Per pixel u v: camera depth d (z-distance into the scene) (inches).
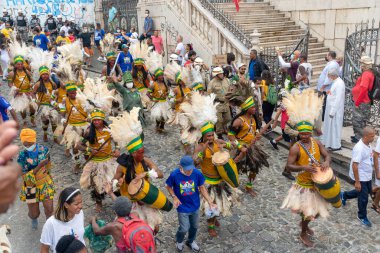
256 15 652.7
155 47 677.9
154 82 383.9
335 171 301.1
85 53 756.6
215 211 206.8
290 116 200.5
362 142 223.1
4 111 279.3
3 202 28.1
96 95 238.1
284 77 448.5
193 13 628.4
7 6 946.7
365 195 227.5
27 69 415.5
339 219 240.1
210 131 208.7
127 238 133.3
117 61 439.8
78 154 306.3
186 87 351.3
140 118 366.3
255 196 271.4
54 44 772.6
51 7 974.4
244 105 252.7
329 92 315.9
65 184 290.2
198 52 621.0
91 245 150.1
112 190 188.5
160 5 699.4
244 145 257.3
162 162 329.7
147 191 178.9
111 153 240.7
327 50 604.1
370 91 308.8
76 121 303.7
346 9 571.2
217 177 215.2
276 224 235.1
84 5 1010.7
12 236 223.6
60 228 154.6
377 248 208.5
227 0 689.0
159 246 213.0
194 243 207.5
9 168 28.5
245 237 221.8
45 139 380.2
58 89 338.6
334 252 205.8
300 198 199.9
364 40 422.0
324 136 325.7
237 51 535.8
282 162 329.1
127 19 922.1
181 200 192.1
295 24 660.7
